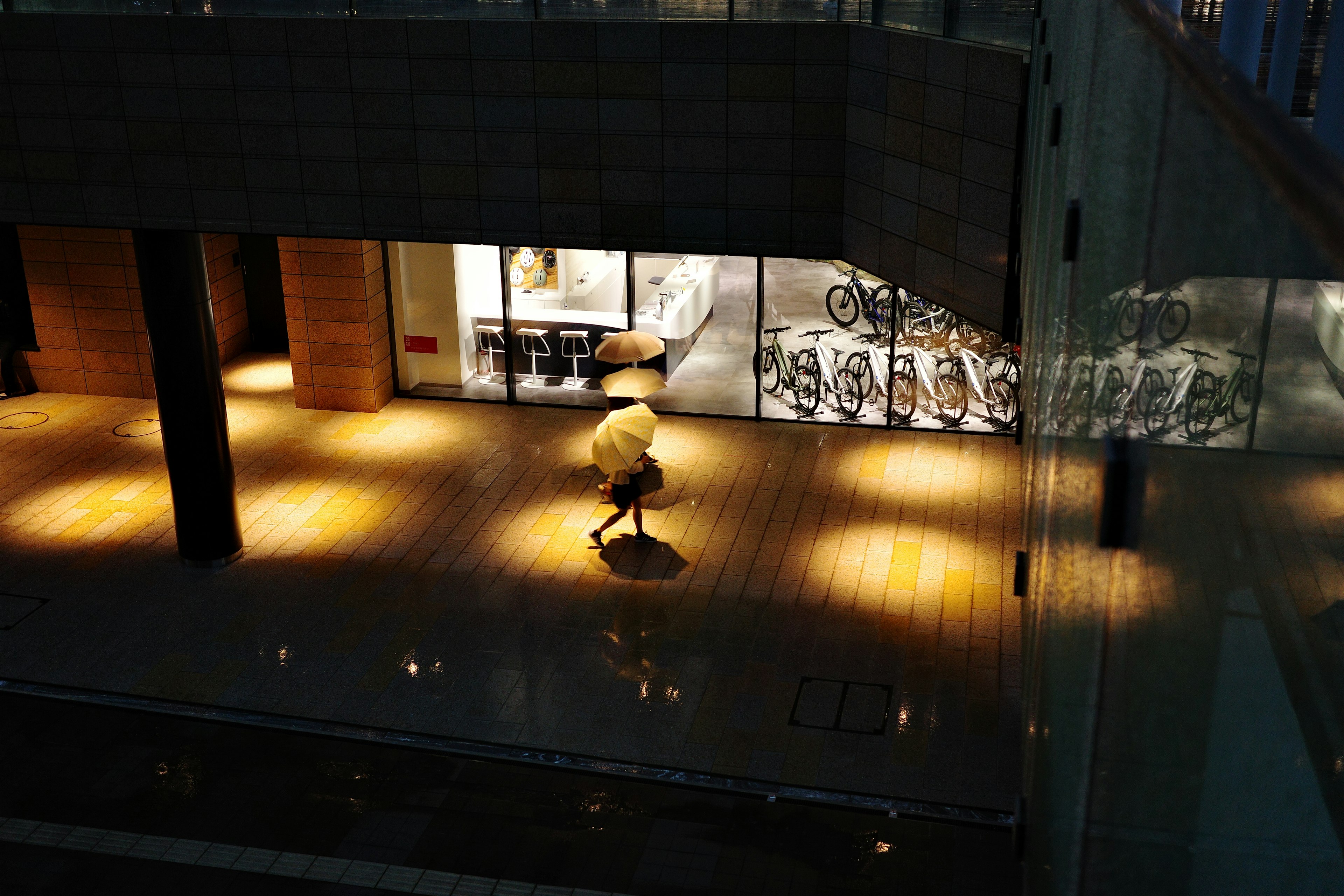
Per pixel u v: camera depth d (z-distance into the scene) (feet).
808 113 37.09
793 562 44.42
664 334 57.47
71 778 33.83
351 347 58.23
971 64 28.45
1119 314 4.31
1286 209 1.92
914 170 32.48
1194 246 2.90
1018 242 27.40
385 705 36.78
